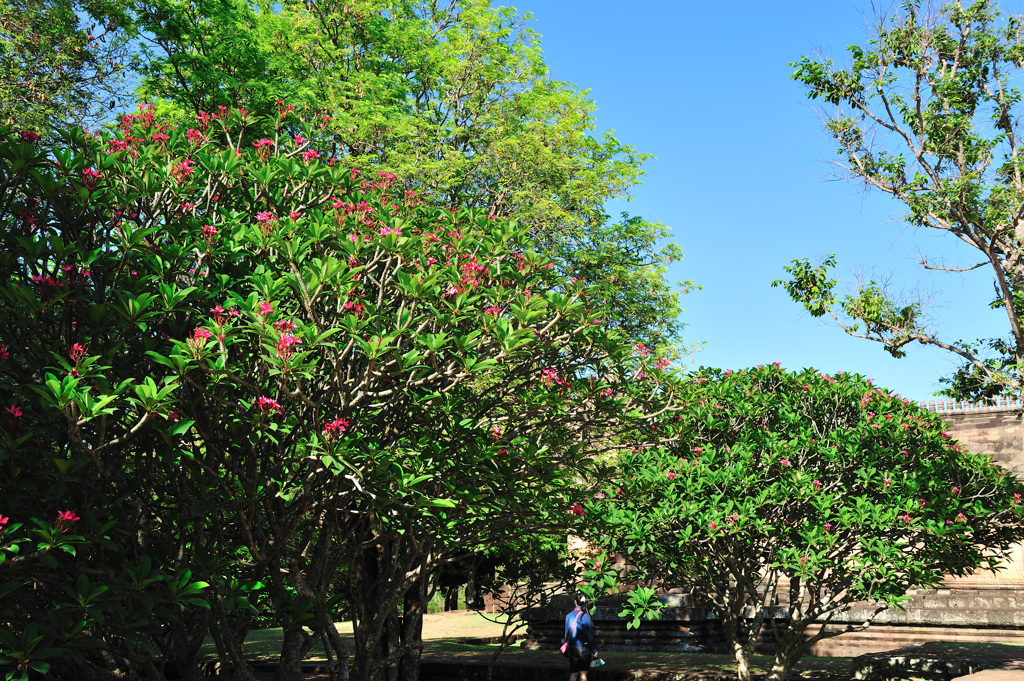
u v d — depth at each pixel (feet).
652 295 58.95
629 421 27.86
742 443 41.22
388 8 61.36
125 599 20.06
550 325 23.85
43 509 20.76
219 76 49.42
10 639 17.42
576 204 59.00
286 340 19.02
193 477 22.90
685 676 45.32
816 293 60.49
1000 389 60.23
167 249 21.67
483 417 27.94
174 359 19.03
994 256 58.03
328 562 29.37
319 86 54.85
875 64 59.57
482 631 79.00
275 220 22.97
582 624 42.57
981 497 40.47
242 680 25.16
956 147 58.23
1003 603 60.80
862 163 59.82
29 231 22.36
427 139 55.57
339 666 28.60
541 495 26.30
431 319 23.24
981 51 58.34
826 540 36.17
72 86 49.16
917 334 59.06
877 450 40.81
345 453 21.44
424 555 29.30
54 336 22.27
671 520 36.65
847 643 64.75
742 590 41.52
